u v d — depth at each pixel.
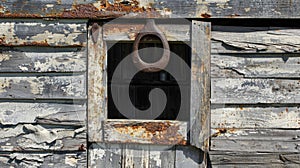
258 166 2.10
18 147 2.13
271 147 2.09
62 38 2.07
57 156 2.14
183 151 2.12
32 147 2.13
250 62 2.07
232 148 2.10
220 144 2.10
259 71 2.07
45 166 2.14
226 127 2.09
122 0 2.05
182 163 2.12
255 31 2.06
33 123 2.13
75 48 2.09
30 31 2.07
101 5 2.05
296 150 2.09
